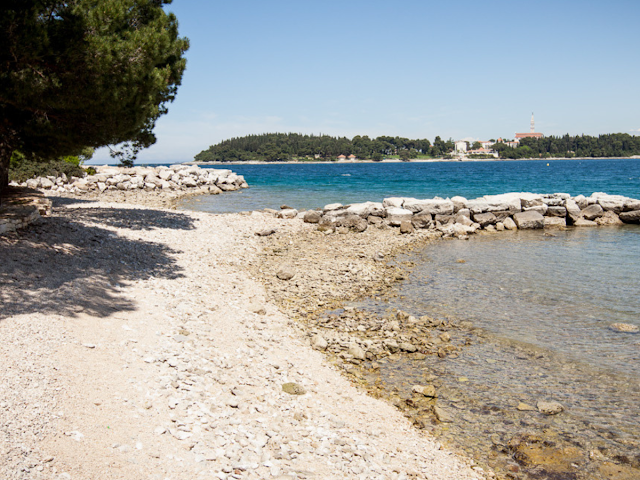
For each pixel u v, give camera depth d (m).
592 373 9.01
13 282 9.34
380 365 9.45
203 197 39.69
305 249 19.75
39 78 10.84
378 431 6.96
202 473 5.17
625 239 22.19
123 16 11.84
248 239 20.73
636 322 11.54
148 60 12.16
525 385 8.59
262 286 14.42
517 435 7.08
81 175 38.34
